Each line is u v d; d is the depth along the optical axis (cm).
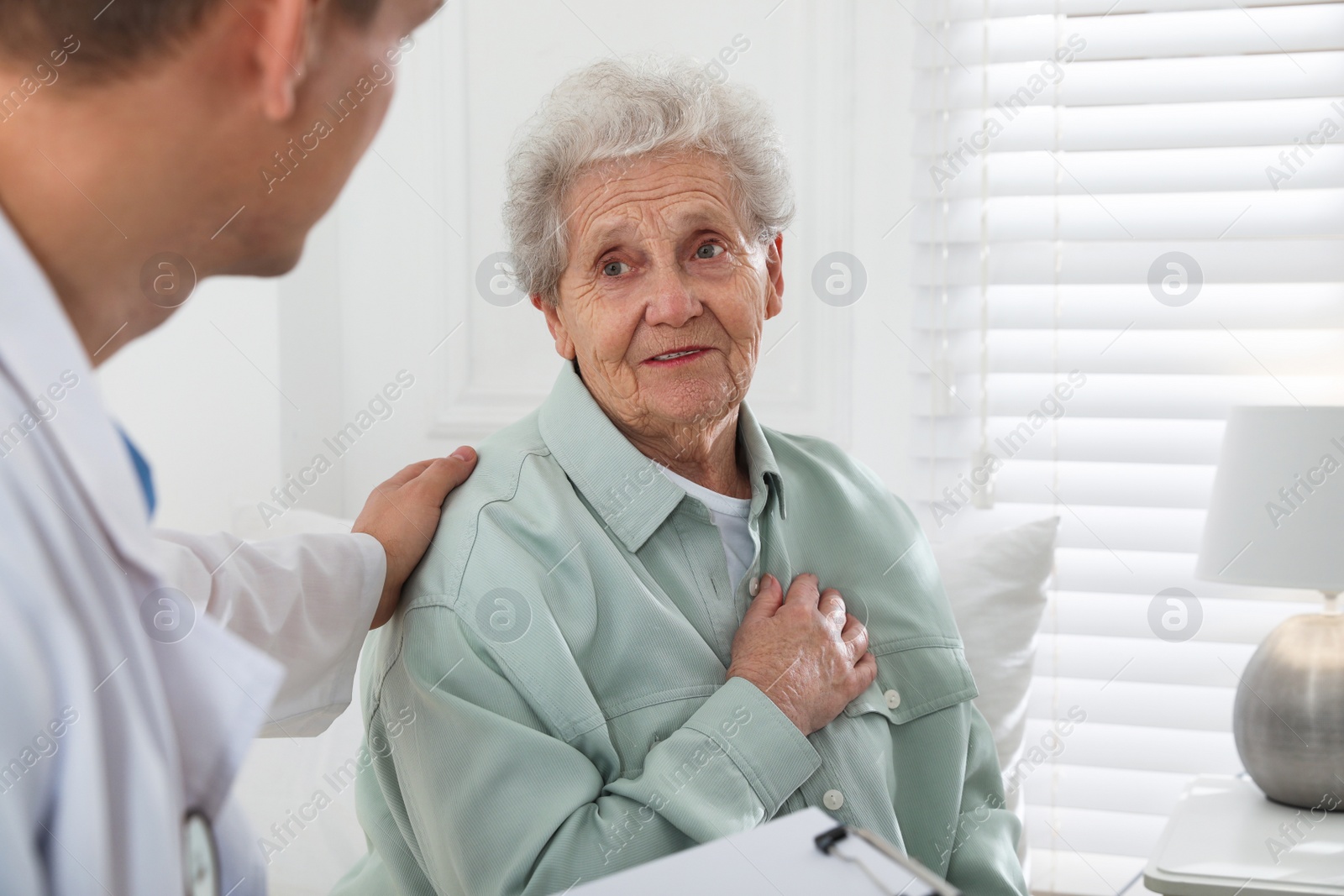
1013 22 190
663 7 193
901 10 192
